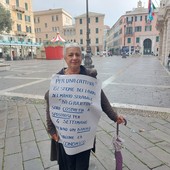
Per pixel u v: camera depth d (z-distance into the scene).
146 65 19.36
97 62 25.58
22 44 37.59
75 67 1.67
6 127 3.89
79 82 1.63
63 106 1.66
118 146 1.88
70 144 1.70
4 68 15.00
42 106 5.28
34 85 8.49
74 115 1.66
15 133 3.61
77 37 62.84
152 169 2.49
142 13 57.19
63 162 1.90
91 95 1.67
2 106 5.36
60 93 1.65
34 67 18.69
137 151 2.90
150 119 4.21
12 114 4.67
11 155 2.88
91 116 1.70
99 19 60.47
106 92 6.93
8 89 7.71
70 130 1.68
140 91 7.06
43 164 2.64
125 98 6.05
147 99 5.91
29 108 5.12
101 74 12.05
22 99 6.05
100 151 2.92
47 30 64.69
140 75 11.54
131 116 4.41
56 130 1.79
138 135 3.42
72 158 1.81
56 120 1.71
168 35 16.77
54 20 63.66
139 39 59.34
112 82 9.07
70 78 1.63
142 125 3.87
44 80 9.87
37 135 3.50
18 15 45.03
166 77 10.58
